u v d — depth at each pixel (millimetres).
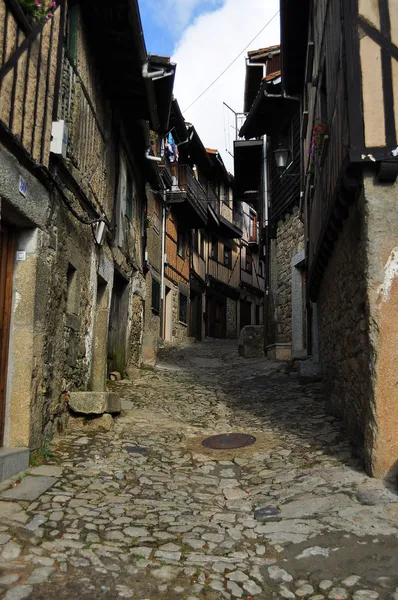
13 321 4641
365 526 3439
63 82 5555
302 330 11945
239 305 28672
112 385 9117
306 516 3721
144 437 6066
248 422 7109
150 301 15344
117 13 6168
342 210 5168
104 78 7555
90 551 3125
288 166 12539
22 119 4285
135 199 11016
